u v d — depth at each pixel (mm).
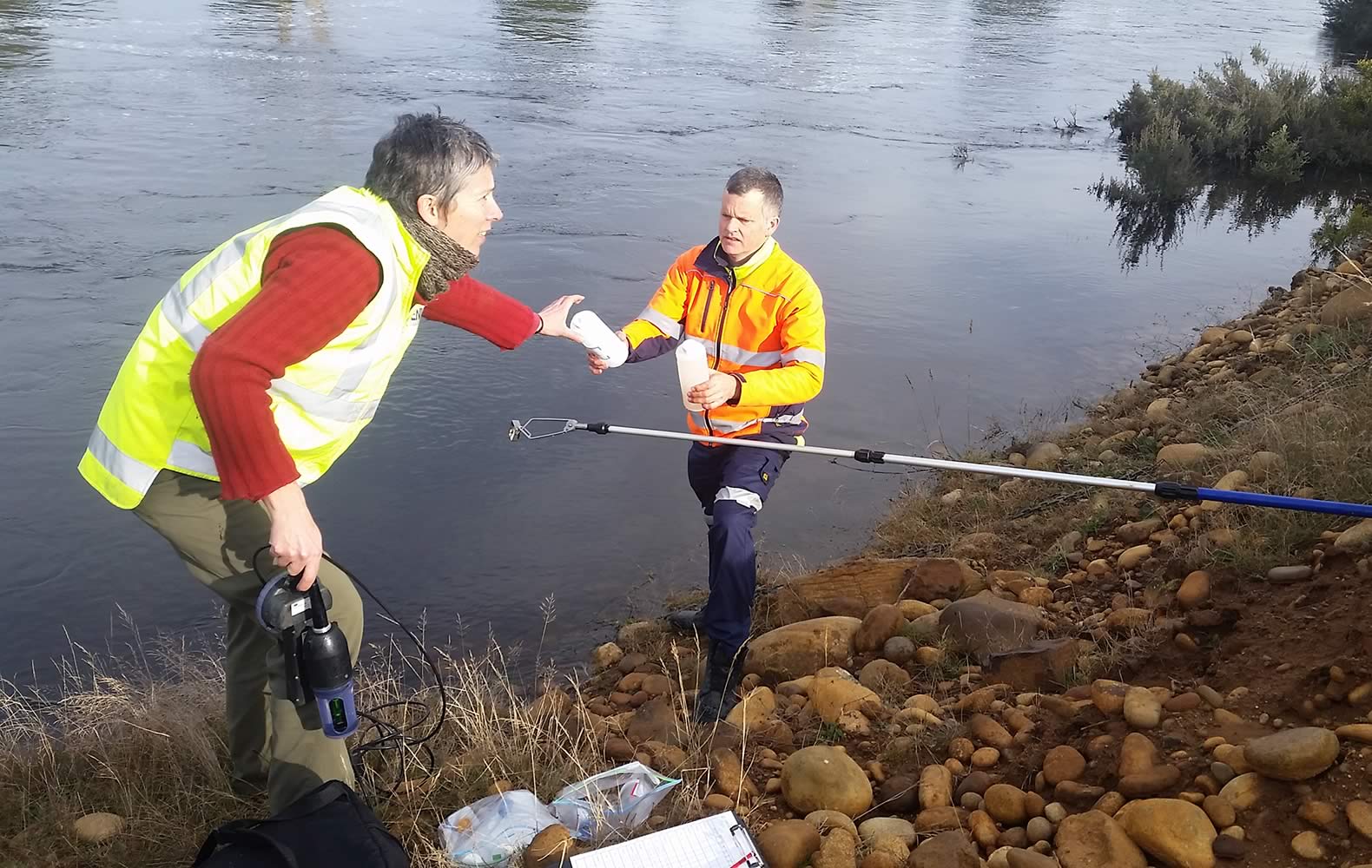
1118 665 3582
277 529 2400
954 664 3922
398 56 17734
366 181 2652
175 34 18312
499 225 10188
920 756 3340
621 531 5488
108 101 13773
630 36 21422
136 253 8961
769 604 4801
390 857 2486
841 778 3098
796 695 3834
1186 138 14102
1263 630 3430
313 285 2385
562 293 8516
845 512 5820
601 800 3107
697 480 4207
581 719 3678
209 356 2297
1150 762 2922
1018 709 3439
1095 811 2764
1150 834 2633
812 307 3850
